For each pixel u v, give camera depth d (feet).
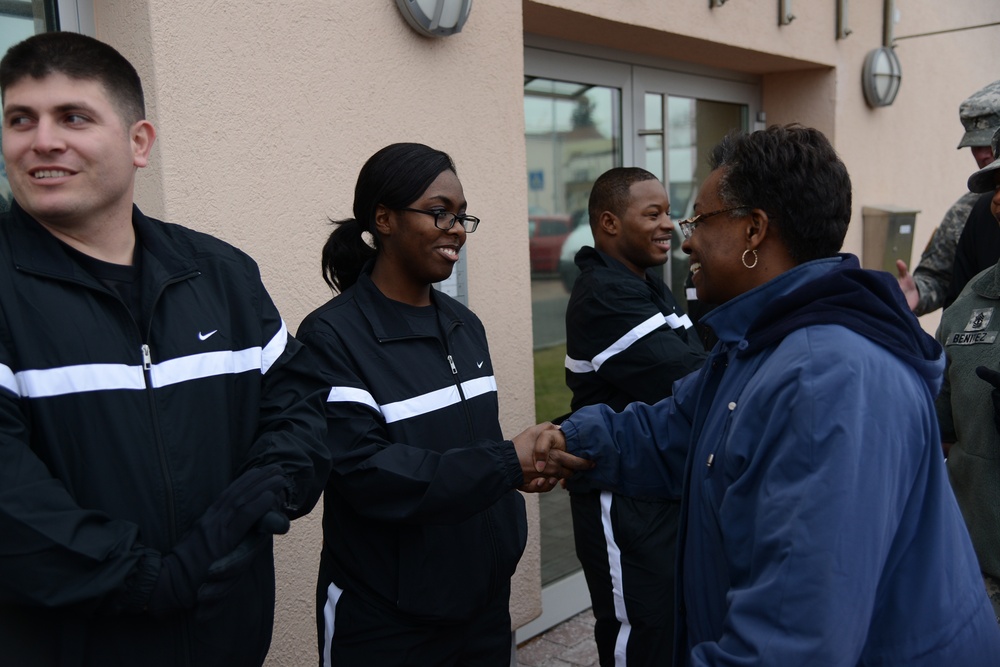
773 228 4.85
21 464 4.08
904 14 17.67
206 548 4.38
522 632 11.59
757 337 4.72
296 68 8.14
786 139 4.82
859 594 4.00
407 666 6.34
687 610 5.19
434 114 9.37
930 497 4.52
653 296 8.96
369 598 6.33
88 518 4.14
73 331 4.41
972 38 20.65
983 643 4.56
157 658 4.55
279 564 8.32
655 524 8.10
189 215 7.45
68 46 4.51
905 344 4.47
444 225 6.46
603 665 8.91
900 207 16.99
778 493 4.19
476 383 6.88
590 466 6.68
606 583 8.55
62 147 4.37
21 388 4.28
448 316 6.94
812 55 15.01
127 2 7.20
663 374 8.18
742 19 13.34
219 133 7.63
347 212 8.66
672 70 14.34
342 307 6.49
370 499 5.98
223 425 4.89
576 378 9.07
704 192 5.10
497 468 6.13
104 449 4.42
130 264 4.85
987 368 6.90
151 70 7.17
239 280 5.20
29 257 4.42
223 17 7.58
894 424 4.22
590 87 13.01
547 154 12.47
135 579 4.21
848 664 3.99
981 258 9.94
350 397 6.05
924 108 18.79
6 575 4.01
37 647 4.34
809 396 4.19
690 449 5.31
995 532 7.14
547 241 12.68
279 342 5.31
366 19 8.67
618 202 9.25
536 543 10.82
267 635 5.25
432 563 6.29
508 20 10.10
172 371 4.69
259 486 4.60
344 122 8.56
